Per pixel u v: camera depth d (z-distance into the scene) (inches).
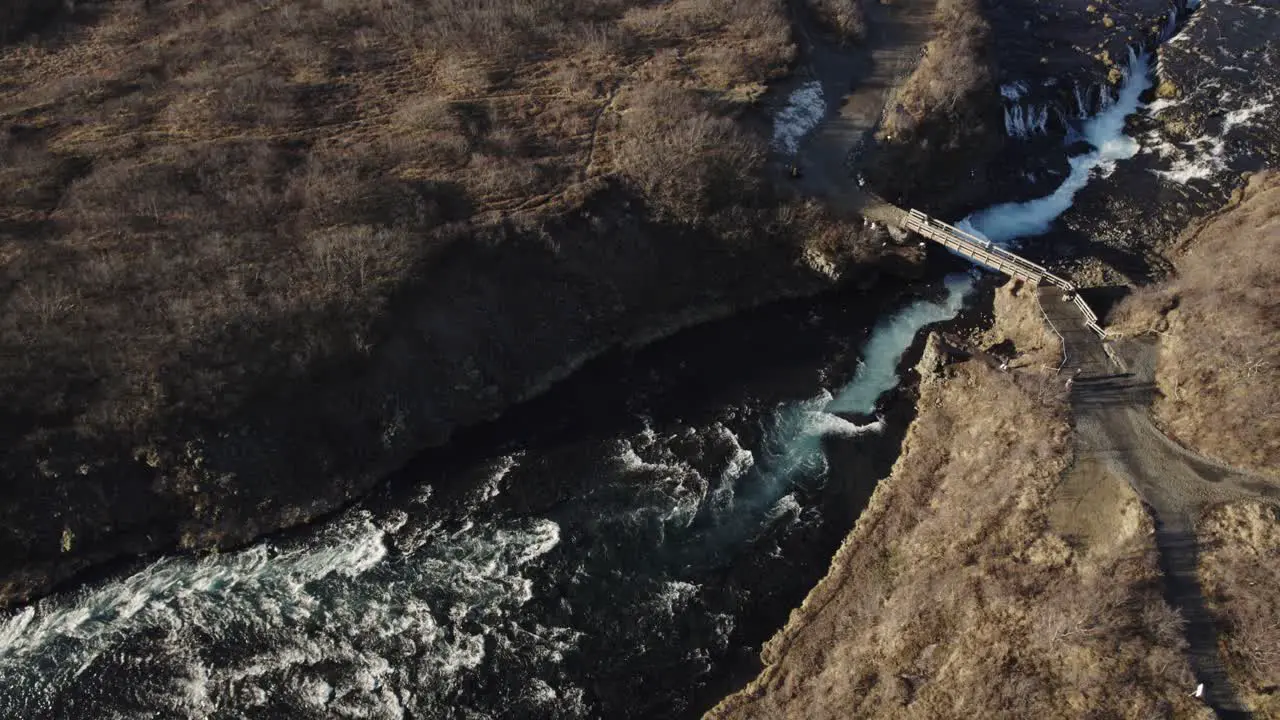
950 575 1590.8
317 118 2684.5
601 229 2333.9
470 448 2016.5
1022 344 2156.7
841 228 2437.3
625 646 1594.5
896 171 2674.7
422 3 3292.3
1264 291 2001.7
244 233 2209.6
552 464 1966.0
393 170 2448.3
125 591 1706.4
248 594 1696.6
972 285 2421.3
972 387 2021.4
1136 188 2706.7
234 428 1876.2
